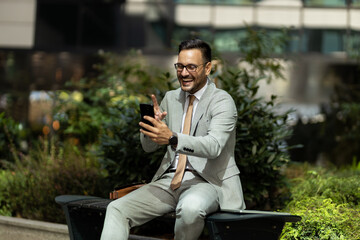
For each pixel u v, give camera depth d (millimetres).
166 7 14430
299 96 12320
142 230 4984
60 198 3852
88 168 5949
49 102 11320
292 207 4500
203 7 14305
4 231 5035
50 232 4652
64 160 6141
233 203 3406
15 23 15141
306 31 14039
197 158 3477
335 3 14055
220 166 3475
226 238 3178
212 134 3289
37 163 6477
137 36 14469
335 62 13523
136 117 4980
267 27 14148
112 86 7891
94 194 5512
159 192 3467
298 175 6355
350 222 3953
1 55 14703
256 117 4855
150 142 3637
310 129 10820
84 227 3812
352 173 6633
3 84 14188
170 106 3707
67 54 14492
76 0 14789
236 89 4984
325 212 3912
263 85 7691
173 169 3613
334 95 11922
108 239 3240
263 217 3021
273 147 4969
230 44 14023
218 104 3451
